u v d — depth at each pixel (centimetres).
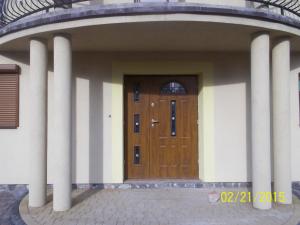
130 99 664
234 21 462
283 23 492
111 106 639
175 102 666
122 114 641
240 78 644
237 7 458
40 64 515
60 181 489
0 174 634
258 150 497
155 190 612
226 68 643
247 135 640
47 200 546
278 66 532
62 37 493
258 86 497
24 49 620
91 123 639
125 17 455
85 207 506
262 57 496
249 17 467
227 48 618
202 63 641
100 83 640
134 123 664
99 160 636
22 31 509
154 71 642
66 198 492
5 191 622
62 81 491
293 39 549
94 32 501
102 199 550
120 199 550
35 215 470
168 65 641
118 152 636
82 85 640
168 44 586
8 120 635
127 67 640
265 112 495
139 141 664
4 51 635
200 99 657
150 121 664
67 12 464
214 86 641
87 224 434
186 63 641
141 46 599
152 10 446
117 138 637
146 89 664
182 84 665
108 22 458
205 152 636
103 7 454
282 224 430
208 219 451
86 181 634
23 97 639
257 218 455
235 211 486
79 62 641
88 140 637
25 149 637
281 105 529
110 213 478
